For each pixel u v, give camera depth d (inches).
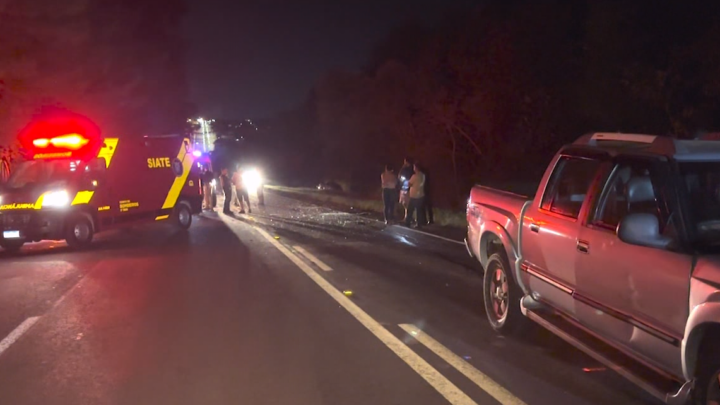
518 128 1053.2
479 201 333.7
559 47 932.6
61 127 655.1
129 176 733.3
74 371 265.6
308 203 1278.3
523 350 284.0
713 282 169.3
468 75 1085.8
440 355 278.5
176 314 356.8
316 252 583.2
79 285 450.0
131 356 283.4
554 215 255.9
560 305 252.4
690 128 607.8
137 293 416.8
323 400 230.4
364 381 248.7
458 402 227.3
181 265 524.4
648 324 194.9
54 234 636.7
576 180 255.4
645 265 194.2
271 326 328.2
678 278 181.3
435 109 1176.8
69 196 649.0
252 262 530.0
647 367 207.0
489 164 1165.7
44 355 287.7
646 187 220.1
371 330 319.0
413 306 368.5
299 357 278.2
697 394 178.1
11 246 658.2
